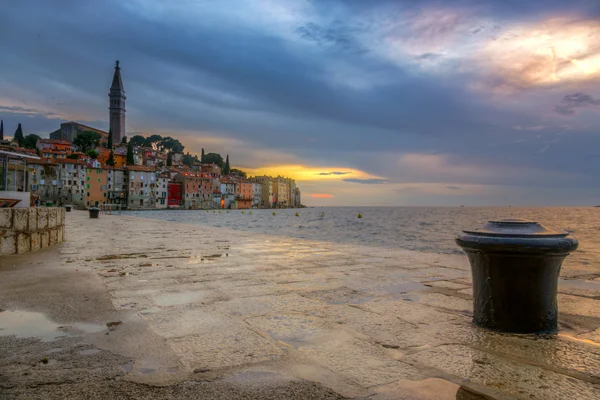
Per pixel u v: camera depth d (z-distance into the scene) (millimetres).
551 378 2701
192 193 157875
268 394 2438
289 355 3113
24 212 10062
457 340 3486
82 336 3553
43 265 7941
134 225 24375
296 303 4871
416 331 3742
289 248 11414
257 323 4000
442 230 50188
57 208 12469
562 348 3289
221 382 2609
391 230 49812
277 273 7117
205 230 19844
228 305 4758
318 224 64562
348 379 2666
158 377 2684
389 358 3055
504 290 3748
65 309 4500
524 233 3684
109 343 3369
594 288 5801
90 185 126188
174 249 11062
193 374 2740
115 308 4574
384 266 8000
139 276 6750
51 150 143125
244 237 15547
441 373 2775
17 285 5883
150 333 3652
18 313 4324
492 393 2473
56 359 3002
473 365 2920
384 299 5102
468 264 8211
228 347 3287
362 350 3229
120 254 9906
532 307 3697
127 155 151375
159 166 173750
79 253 10008
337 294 5383
